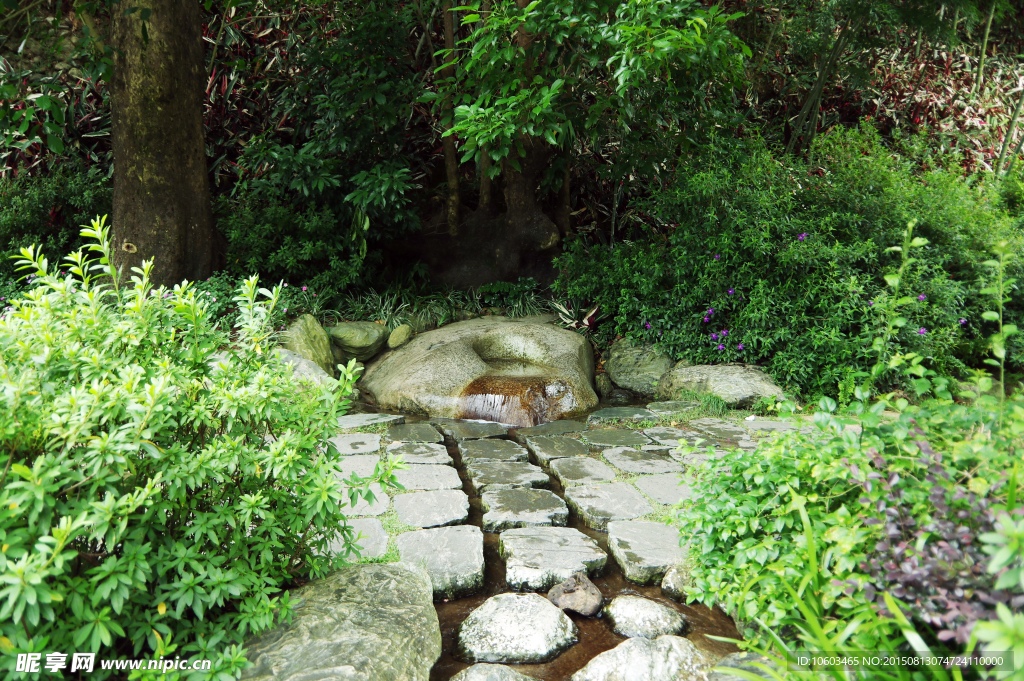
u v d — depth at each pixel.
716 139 6.54
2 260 6.59
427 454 4.14
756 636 1.93
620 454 4.18
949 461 1.66
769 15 8.77
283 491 2.06
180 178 6.33
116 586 1.59
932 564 1.42
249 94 8.60
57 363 1.84
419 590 2.26
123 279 6.15
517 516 3.12
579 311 7.27
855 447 1.89
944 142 9.84
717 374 5.69
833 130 7.48
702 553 2.33
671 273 6.52
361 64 7.21
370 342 6.72
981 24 10.57
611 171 7.38
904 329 5.42
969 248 6.61
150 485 1.66
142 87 5.99
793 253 5.69
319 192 7.16
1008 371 6.65
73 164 7.48
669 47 4.57
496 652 2.10
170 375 1.86
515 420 5.37
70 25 7.85
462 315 7.45
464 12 7.99
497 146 5.96
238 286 6.51
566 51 6.35
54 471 1.55
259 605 1.91
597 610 2.36
